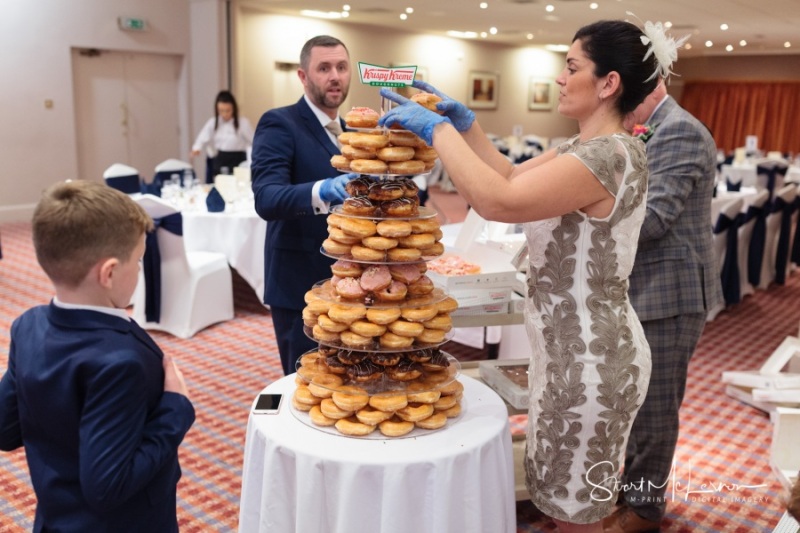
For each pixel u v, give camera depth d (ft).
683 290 7.30
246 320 16.98
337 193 6.74
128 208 4.40
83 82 31.86
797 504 4.09
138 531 4.59
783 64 56.59
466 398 6.54
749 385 12.50
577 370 5.72
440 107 6.00
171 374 4.67
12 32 28.84
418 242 5.69
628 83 5.51
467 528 5.63
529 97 57.82
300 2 34.63
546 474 6.11
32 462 4.46
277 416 6.04
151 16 33.30
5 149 29.19
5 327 15.72
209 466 9.97
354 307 5.67
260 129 8.09
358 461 5.31
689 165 7.06
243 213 17.02
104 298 4.37
